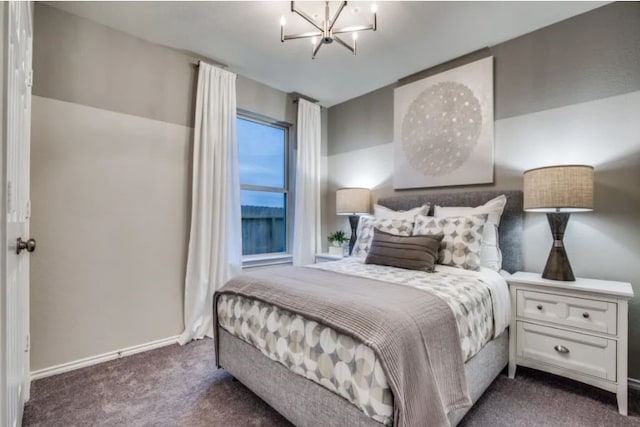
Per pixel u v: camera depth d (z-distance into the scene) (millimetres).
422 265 2148
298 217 3664
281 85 3477
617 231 2049
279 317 1562
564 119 2270
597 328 1752
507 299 2021
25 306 1699
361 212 3428
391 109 3434
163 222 2650
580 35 2205
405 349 1151
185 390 1904
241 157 3467
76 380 2016
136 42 2518
